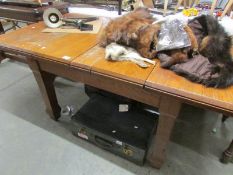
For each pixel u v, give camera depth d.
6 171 1.26
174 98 0.80
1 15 1.96
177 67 0.86
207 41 0.90
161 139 1.08
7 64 2.43
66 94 1.93
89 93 1.84
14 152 1.37
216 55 0.85
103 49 1.11
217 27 0.94
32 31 1.38
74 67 0.98
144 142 1.19
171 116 0.93
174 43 0.91
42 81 1.32
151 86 0.82
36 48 1.13
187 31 0.95
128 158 1.30
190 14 1.47
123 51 0.99
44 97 1.47
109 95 1.52
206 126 1.60
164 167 1.29
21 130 1.54
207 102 0.73
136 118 1.34
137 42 1.00
